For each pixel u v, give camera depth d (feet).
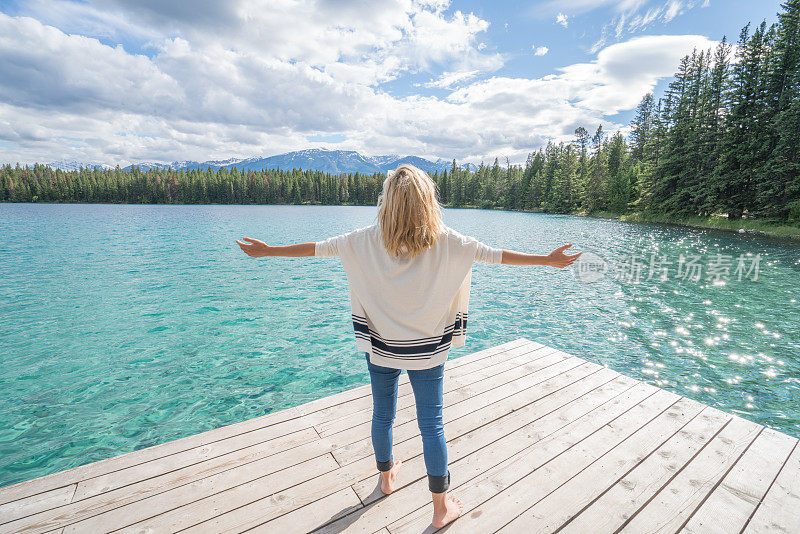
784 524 5.74
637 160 186.29
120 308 26.35
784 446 7.61
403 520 5.73
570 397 9.50
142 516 5.74
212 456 7.16
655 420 8.51
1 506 5.81
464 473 6.80
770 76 99.30
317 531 5.53
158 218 126.52
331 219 136.05
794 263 46.85
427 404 5.06
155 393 14.88
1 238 66.95
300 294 30.58
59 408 13.79
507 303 28.45
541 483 6.56
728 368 17.40
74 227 89.45
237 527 5.57
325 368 17.19
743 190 103.04
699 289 33.17
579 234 88.07
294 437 7.82
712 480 6.65
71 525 5.53
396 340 4.72
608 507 6.04
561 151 240.73
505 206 295.89
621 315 25.44
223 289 32.09
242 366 17.35
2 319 23.73
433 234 4.40
